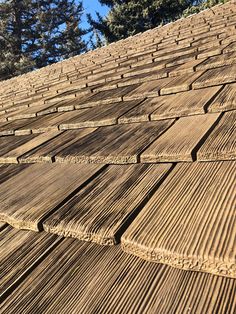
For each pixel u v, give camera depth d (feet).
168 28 19.49
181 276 2.84
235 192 3.42
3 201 4.97
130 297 2.83
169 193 3.84
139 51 14.75
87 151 5.67
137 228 3.42
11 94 18.22
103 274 3.17
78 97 10.23
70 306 2.95
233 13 14.87
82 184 4.73
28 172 5.90
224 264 2.67
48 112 9.77
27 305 3.09
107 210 3.90
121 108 7.45
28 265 3.59
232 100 5.30
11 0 112.37
